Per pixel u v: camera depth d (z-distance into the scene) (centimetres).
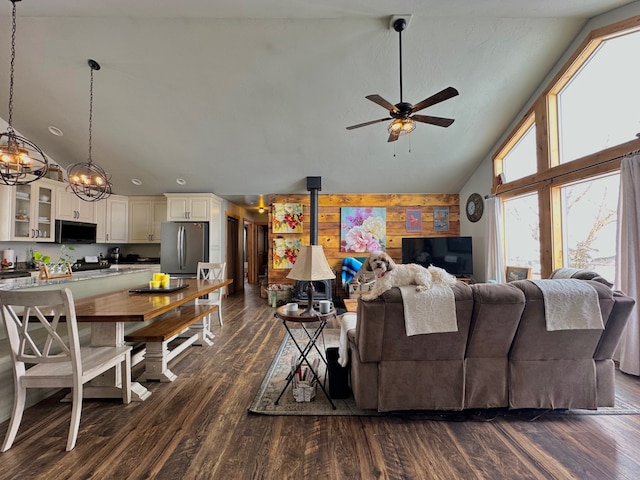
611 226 293
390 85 344
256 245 945
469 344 186
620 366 259
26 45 299
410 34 290
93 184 310
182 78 335
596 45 293
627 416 195
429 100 236
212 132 418
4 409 190
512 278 409
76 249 536
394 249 593
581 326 178
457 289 182
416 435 177
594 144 304
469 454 160
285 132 419
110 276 318
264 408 204
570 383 190
